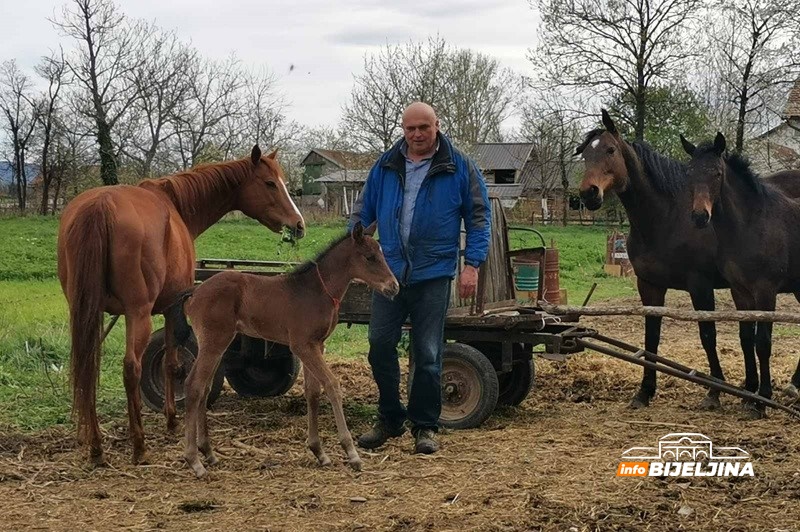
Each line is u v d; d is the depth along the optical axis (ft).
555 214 175.52
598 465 18.17
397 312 20.03
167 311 20.53
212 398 24.66
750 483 16.63
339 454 19.56
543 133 157.07
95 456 18.47
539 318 22.38
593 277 71.77
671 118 117.39
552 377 29.81
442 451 19.76
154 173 150.00
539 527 14.26
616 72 114.52
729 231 24.66
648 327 26.43
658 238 26.12
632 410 25.11
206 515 15.24
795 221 25.44
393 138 138.21
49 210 171.63
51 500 16.17
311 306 18.13
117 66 146.51
